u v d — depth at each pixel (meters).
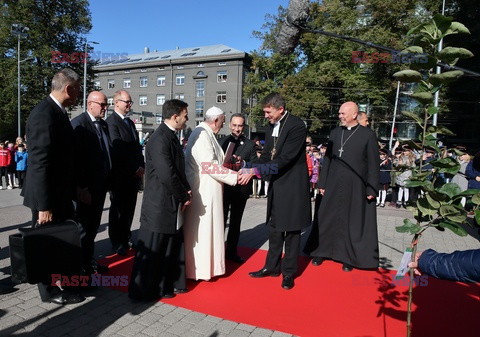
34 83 23.39
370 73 21.70
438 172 1.71
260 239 5.60
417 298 3.42
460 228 1.59
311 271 4.17
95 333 2.64
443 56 1.53
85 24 24.58
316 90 23.58
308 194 3.69
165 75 38.97
